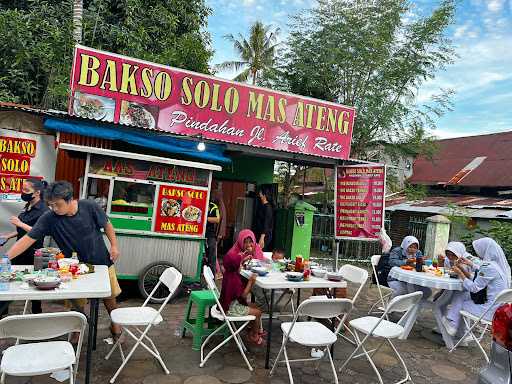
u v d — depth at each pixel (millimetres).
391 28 14242
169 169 6375
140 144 7199
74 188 7570
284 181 16203
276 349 5031
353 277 5383
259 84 18203
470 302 5590
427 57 14406
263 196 9031
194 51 12828
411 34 14609
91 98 7113
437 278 5695
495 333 2588
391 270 6371
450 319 5637
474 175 18078
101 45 11414
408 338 5973
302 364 4668
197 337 4758
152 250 6273
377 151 16297
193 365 4367
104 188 6086
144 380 3949
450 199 16688
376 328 4406
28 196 4836
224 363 4496
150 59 11562
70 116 6758
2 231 6805
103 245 4348
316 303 3906
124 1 12234
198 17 14438
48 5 11805
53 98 9477
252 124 8438
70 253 4145
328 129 9188
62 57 9898
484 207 14047
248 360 4625
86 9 12250
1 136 6855
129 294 6605
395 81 14508
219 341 5066
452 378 4664
